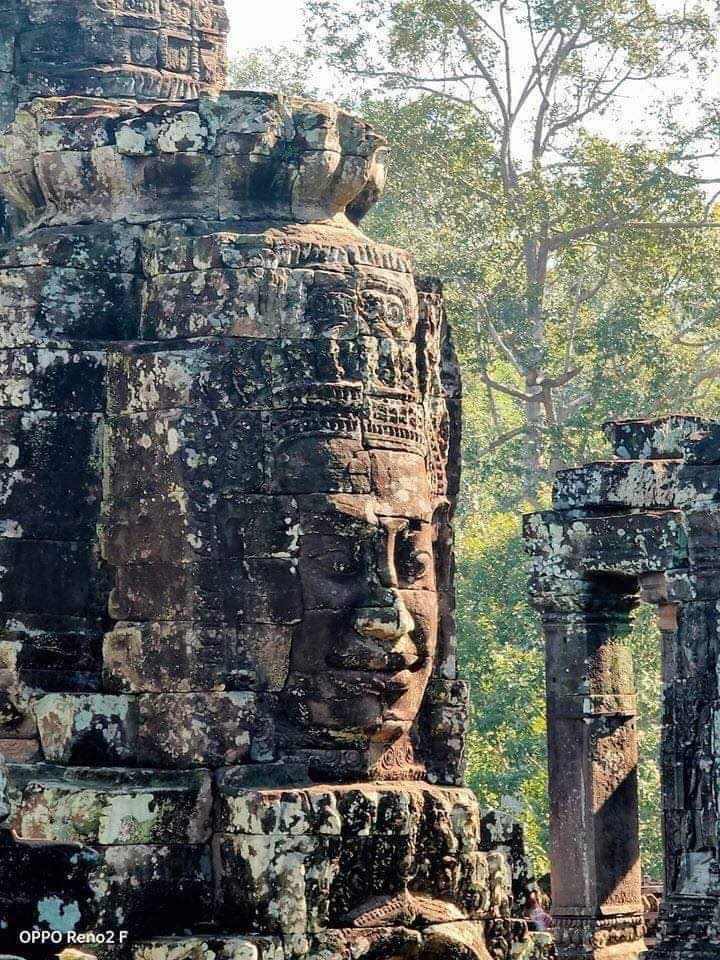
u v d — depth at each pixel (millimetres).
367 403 13125
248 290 13000
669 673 16516
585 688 16297
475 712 26531
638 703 27562
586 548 16094
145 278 13445
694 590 15219
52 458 13211
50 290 13336
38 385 13242
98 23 15047
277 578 12875
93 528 13234
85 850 10992
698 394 31797
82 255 13406
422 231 30703
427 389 13867
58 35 15109
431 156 30047
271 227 13336
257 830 12383
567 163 30281
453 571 14039
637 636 27781
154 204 13547
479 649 26969
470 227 29781
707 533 14992
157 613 12922
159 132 13461
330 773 12859
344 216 13805
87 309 13391
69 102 13891
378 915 12656
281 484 12930
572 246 30109
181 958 12094
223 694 12727
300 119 13508
